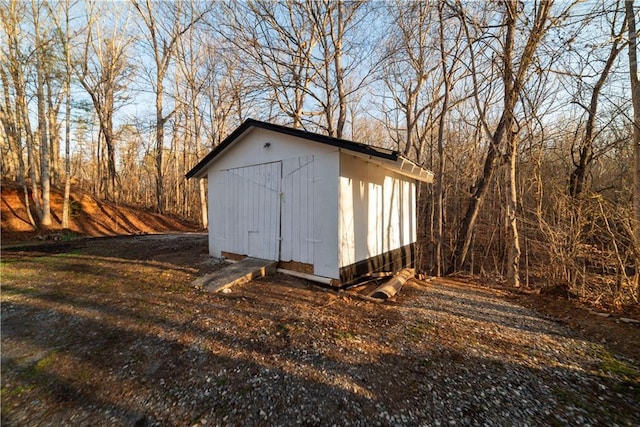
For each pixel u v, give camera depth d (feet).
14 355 8.51
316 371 7.84
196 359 8.38
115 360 8.29
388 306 13.35
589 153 24.18
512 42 18.22
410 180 24.38
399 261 22.29
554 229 18.37
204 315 11.49
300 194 16.30
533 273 27.25
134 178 88.22
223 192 21.06
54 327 10.35
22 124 40.04
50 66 35.73
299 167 16.30
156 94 56.34
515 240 18.89
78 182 76.54
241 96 36.04
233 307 12.39
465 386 7.26
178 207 75.56
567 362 8.52
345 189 15.31
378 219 18.97
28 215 35.19
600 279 16.63
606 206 15.75
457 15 20.95
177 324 10.66
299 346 9.20
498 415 6.23
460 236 29.53
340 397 6.79
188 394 6.85
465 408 6.45
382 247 19.57
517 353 9.03
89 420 6.03
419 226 54.08
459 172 43.11
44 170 35.50
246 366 8.04
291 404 6.55
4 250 24.72
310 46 34.88
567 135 24.49
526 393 7.01
